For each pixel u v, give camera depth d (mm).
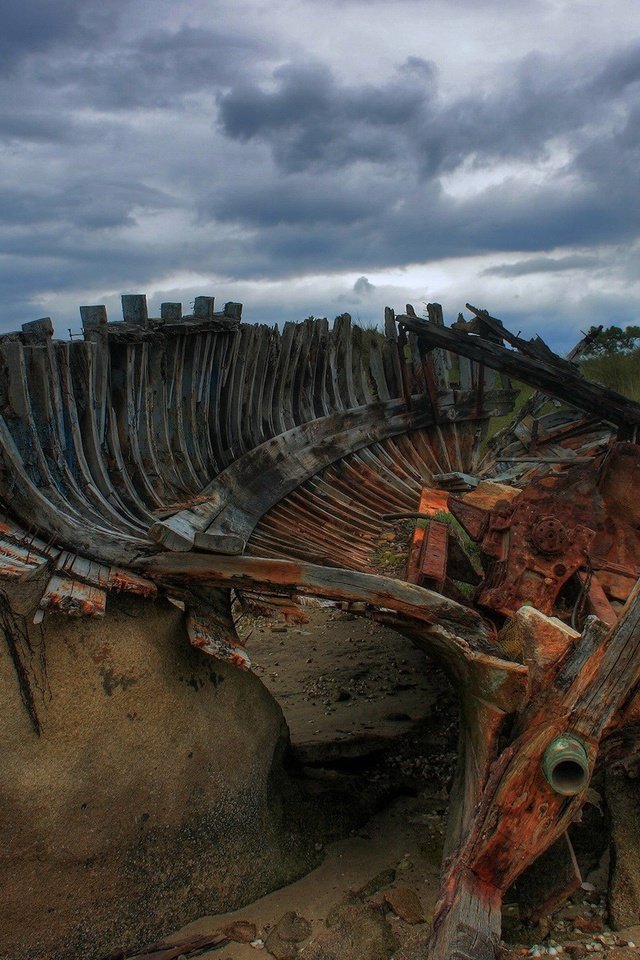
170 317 6996
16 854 3641
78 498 4656
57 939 3715
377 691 6660
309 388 9500
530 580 4715
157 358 6559
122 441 5871
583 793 3551
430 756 5613
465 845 3656
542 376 8062
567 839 3922
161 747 4031
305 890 4262
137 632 4094
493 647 4086
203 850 4113
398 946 3801
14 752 3672
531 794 3537
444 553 5461
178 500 6168
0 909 3611
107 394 5613
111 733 3896
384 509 8250
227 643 4234
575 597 5035
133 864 3906
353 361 10297
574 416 10531
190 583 4363
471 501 7117
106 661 3945
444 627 4148
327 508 7691
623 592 4812
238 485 6953
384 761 5547
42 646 3801
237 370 8016
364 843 4660
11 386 4422
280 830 4484
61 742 3770
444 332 8219
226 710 4379
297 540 6699
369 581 4238
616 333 17031
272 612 4723
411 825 4820
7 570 3627
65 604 3729
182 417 7016
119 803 3881
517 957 3611
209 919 4059
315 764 5387
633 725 3744
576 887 3734
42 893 3689
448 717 6141
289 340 8938
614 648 3520
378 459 9117
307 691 6727
